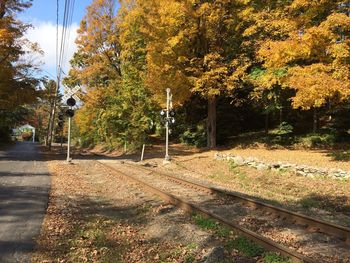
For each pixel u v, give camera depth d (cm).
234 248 708
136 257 682
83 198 1192
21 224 846
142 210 1049
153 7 2761
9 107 3288
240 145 2934
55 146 6125
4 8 3058
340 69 1734
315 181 1523
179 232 821
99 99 4262
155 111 3569
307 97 1761
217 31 2717
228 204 1134
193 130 3650
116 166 2219
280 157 2186
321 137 2634
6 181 1452
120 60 4028
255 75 2586
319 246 738
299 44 1827
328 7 1906
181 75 2688
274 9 2325
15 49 2986
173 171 2045
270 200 1207
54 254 680
